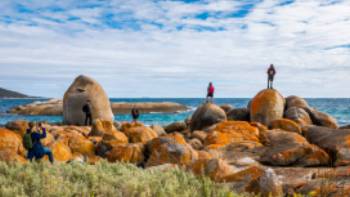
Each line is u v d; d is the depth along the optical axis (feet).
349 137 52.54
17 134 55.93
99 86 107.24
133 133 65.16
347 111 216.74
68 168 26.76
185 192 20.56
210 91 101.55
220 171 27.84
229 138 60.90
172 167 28.76
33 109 205.46
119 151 51.37
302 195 23.45
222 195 21.09
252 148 55.11
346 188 23.62
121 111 226.17
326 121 94.38
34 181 22.21
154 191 20.79
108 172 26.11
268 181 23.35
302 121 89.97
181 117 187.73
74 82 106.83
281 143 55.31
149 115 202.90
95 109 102.73
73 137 58.34
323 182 25.00
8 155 44.68
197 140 63.00
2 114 202.28
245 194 21.94
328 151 51.13
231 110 105.81
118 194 20.80
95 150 56.49
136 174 25.73
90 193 20.71
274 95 94.38
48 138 54.03
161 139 50.80
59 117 181.16
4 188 20.58
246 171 25.99
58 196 20.13
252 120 94.38
